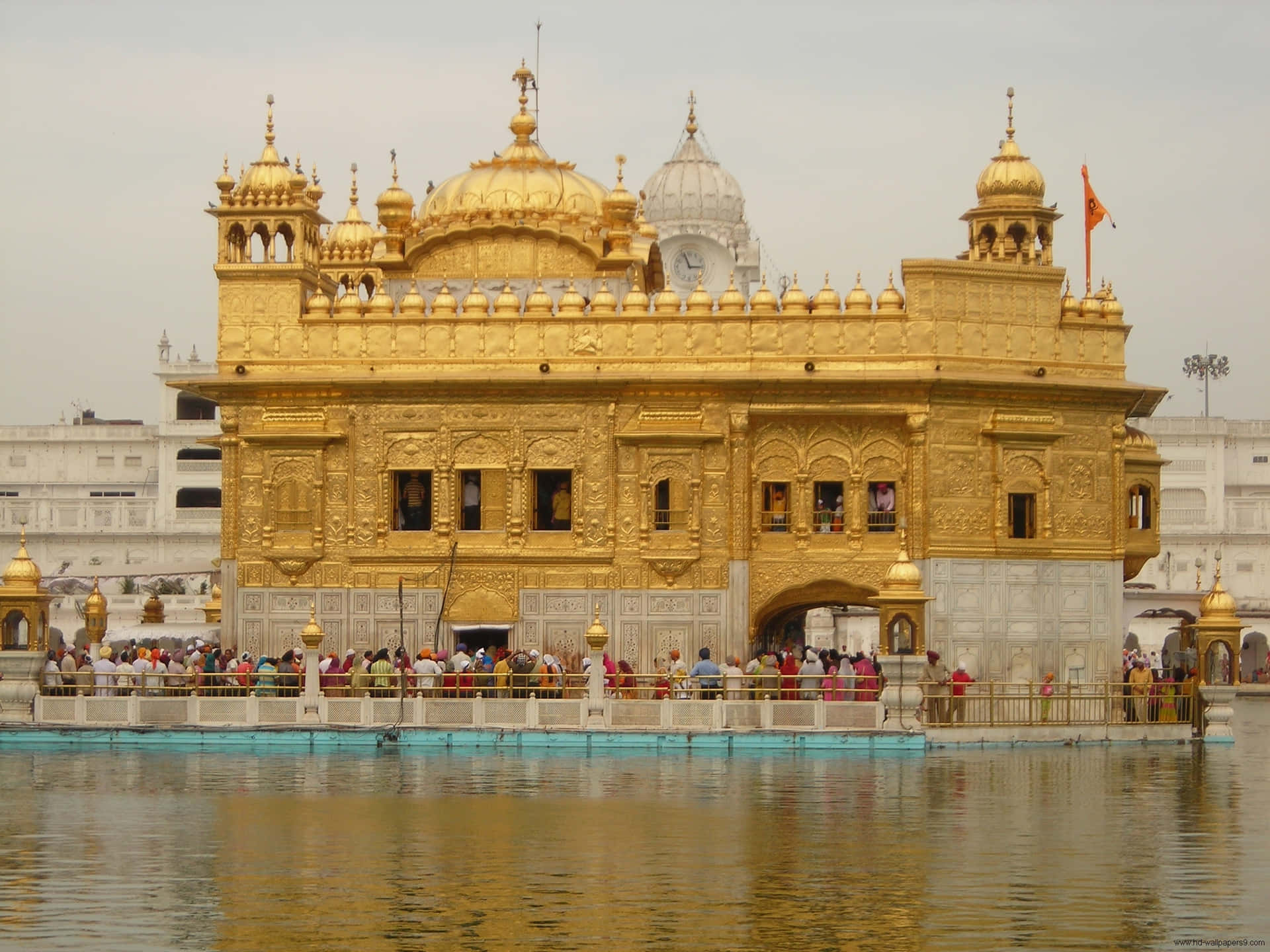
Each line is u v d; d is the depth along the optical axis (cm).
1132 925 2005
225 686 3784
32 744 3656
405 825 2625
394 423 4225
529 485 4194
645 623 4153
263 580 4250
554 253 4494
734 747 3572
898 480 4128
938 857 2392
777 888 2188
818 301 4153
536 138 4834
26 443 10044
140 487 10006
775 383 4106
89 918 2023
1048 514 4144
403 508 4241
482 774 3216
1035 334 4188
